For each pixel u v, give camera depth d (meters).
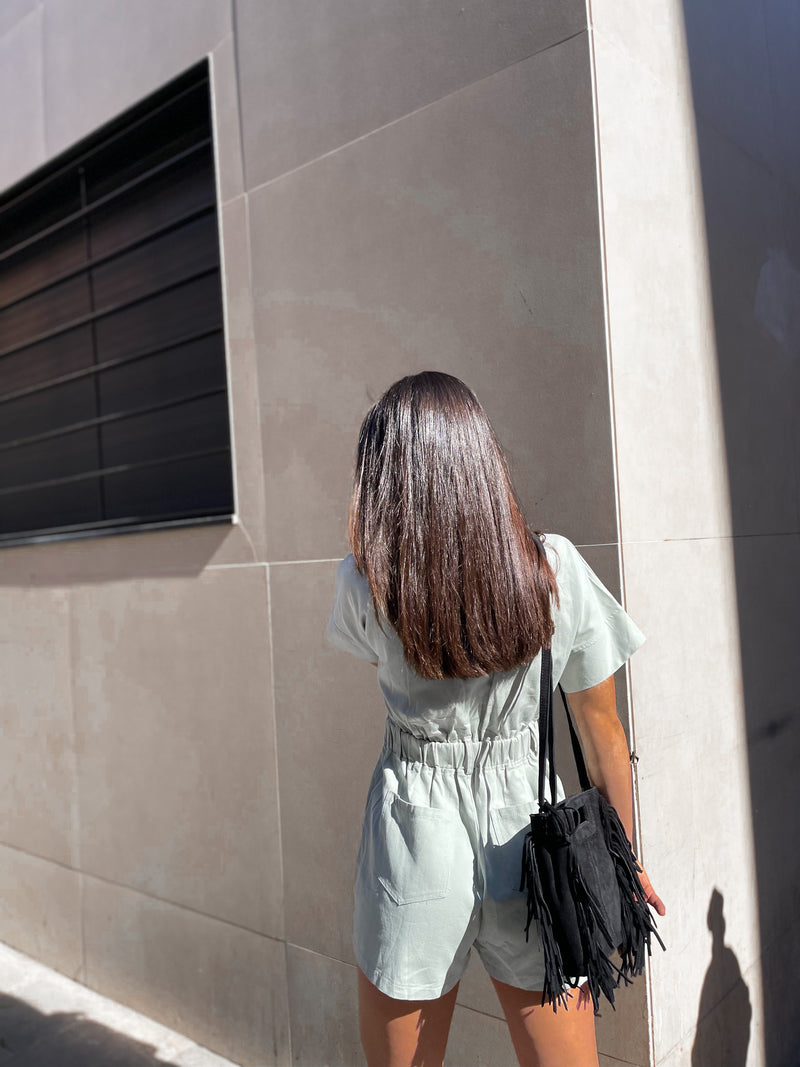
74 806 3.23
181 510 3.12
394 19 2.19
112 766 3.06
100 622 3.09
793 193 2.78
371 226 2.25
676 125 2.13
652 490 1.94
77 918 3.24
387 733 1.54
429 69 2.11
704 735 2.11
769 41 2.66
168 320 3.17
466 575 1.29
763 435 2.49
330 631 1.60
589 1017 1.44
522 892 1.37
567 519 1.88
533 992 1.40
